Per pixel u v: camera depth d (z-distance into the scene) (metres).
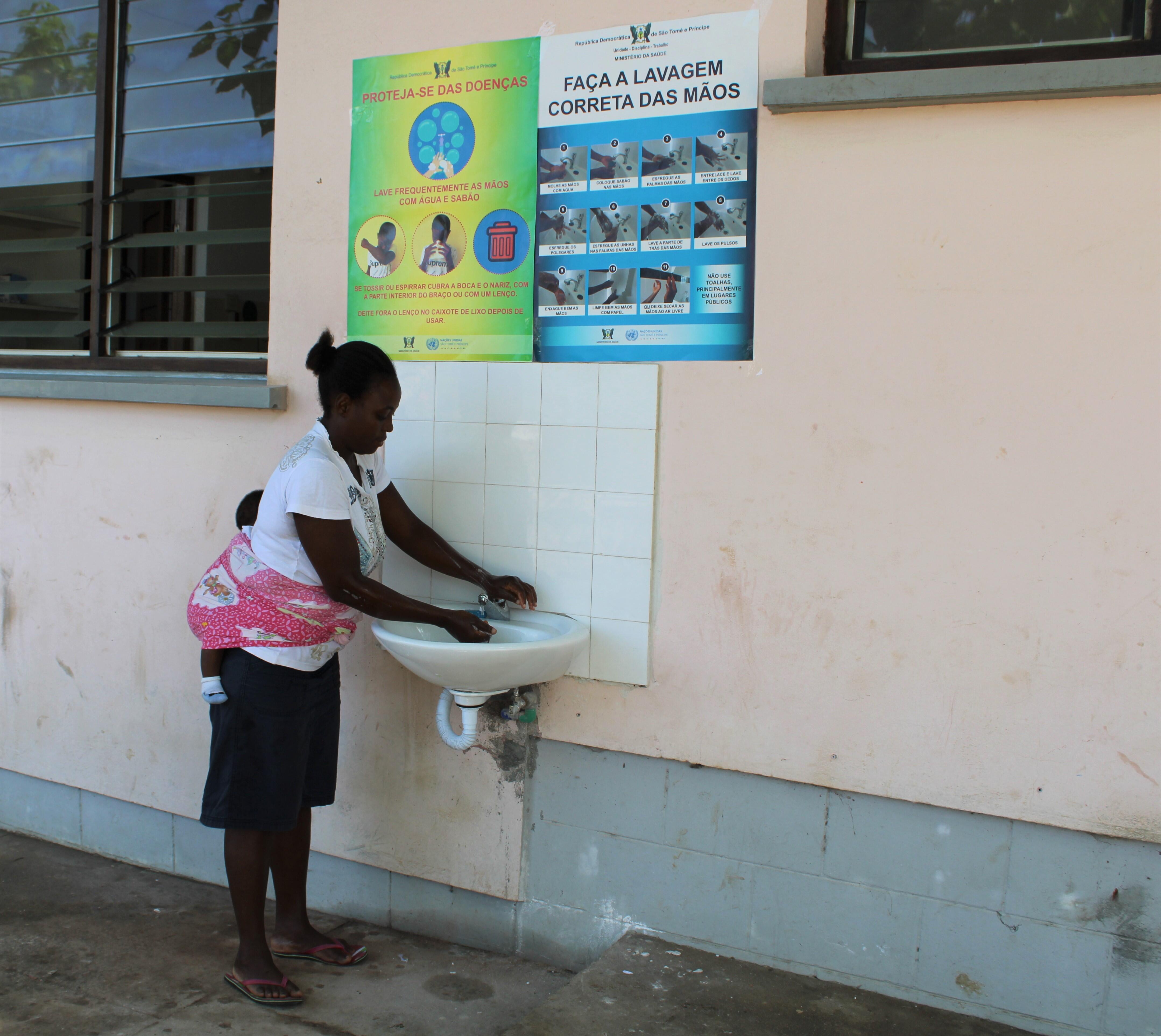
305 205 3.15
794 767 2.60
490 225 2.88
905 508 2.45
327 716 2.84
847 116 2.44
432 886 3.14
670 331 2.67
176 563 3.44
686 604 2.69
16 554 3.77
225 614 2.62
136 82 3.71
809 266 2.51
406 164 2.98
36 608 3.75
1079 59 2.40
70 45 3.81
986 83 2.26
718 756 2.69
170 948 3.05
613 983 2.57
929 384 2.41
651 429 2.69
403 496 3.03
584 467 2.78
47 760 3.80
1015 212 2.31
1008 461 2.35
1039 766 2.37
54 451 3.64
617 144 2.70
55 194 3.88
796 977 2.63
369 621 3.14
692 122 2.61
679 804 2.76
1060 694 2.34
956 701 2.43
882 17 2.56
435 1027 2.63
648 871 2.81
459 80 2.89
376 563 2.78
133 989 2.80
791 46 2.50
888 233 2.43
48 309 3.98
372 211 3.04
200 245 3.46
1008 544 2.37
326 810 3.28
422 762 3.10
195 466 3.38
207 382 3.47
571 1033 2.35
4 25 3.94
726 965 2.68
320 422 2.65
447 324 2.95
